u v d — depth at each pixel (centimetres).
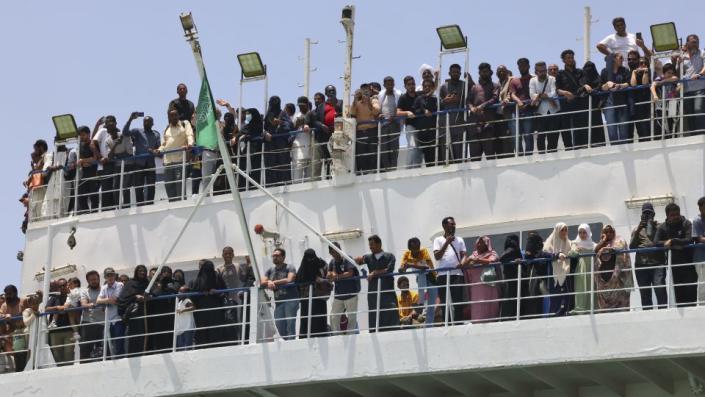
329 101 7438
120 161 7538
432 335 6234
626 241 6550
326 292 6488
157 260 7312
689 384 6162
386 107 7169
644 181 6575
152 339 6738
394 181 6975
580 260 6184
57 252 7506
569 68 6881
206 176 7350
